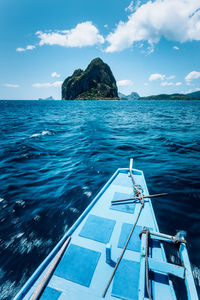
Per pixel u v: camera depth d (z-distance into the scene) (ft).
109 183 17.62
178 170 25.11
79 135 48.62
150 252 9.10
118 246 9.72
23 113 116.98
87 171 24.99
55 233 13.44
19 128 59.11
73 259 8.89
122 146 37.47
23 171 24.94
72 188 20.13
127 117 93.91
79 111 136.77
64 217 15.24
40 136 47.24
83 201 17.62
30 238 12.94
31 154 32.12
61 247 9.50
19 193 19.02
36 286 7.61
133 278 7.87
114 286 7.56
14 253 11.75
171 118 88.43
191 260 11.41
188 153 32.68
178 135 47.65
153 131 53.62
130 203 13.96
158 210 16.52
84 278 7.97
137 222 11.73
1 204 17.02
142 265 7.53
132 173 20.26
